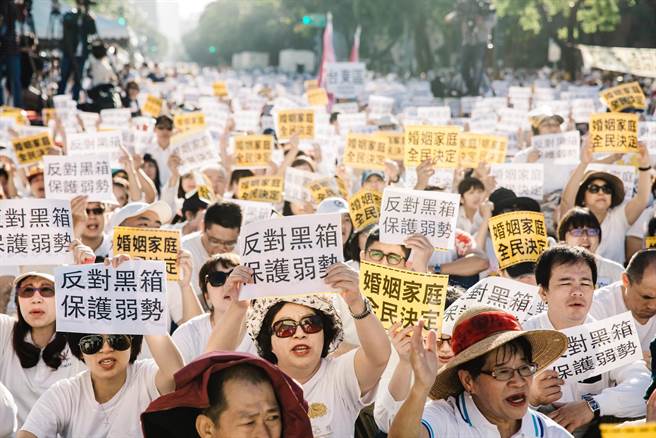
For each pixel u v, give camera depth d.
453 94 31.72
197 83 39.88
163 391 5.01
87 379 5.11
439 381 4.36
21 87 23.47
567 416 5.52
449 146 9.20
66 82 26.56
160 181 14.60
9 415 4.52
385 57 67.31
